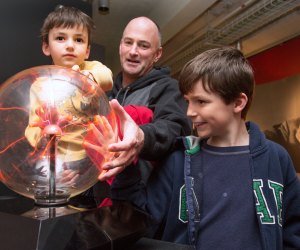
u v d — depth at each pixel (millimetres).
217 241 787
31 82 647
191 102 837
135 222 596
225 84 799
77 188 645
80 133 645
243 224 792
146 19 1376
